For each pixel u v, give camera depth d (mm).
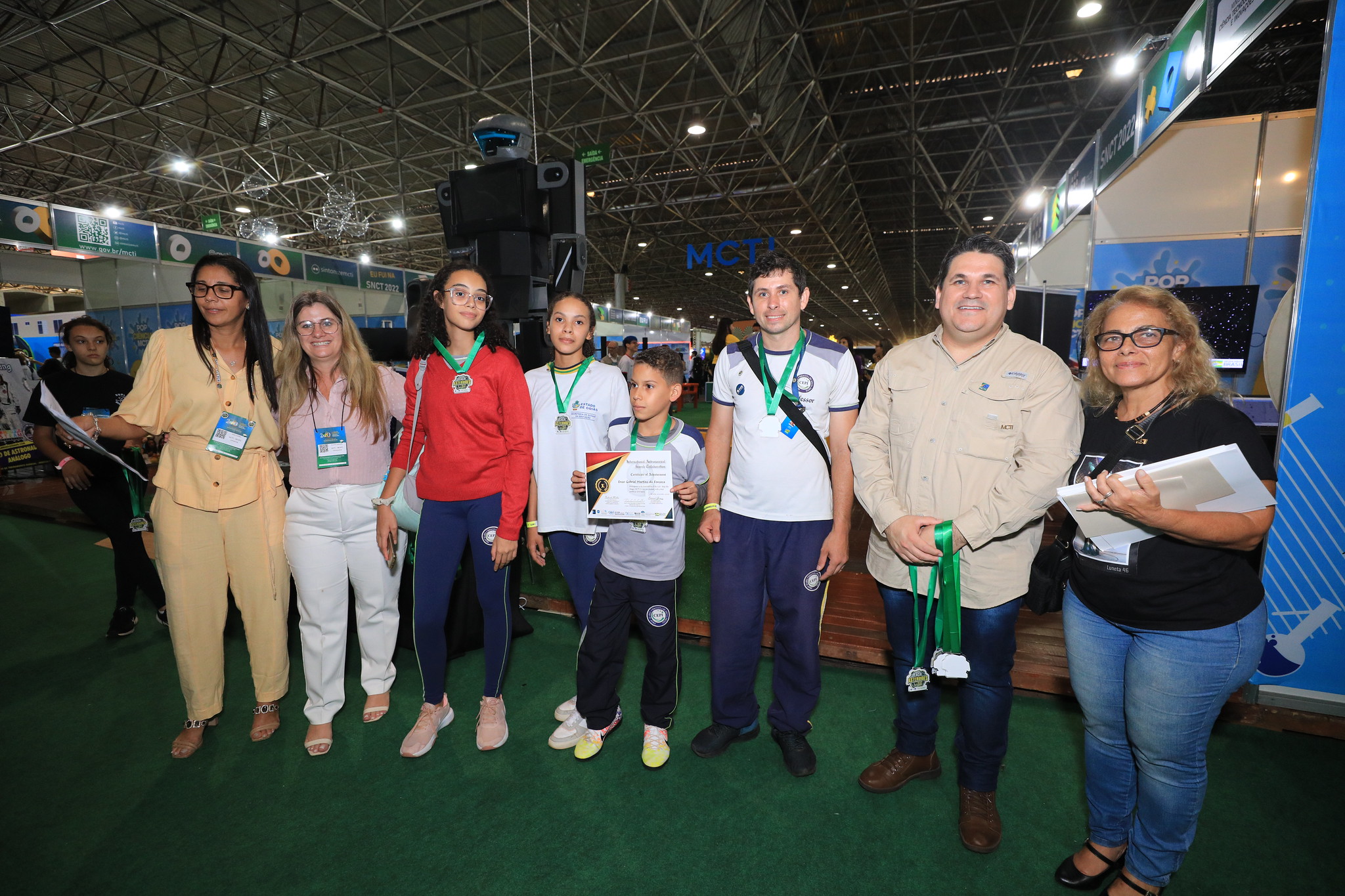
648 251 21562
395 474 2117
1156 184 5621
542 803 1869
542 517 2256
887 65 9633
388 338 3480
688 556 4168
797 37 9133
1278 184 5258
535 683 2574
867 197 17172
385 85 10859
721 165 14297
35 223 8359
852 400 1832
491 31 9227
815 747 2129
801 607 1885
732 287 28734
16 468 7121
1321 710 2098
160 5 7715
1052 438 1414
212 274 1892
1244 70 8266
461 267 1944
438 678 2158
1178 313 1267
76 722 2344
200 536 2049
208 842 1725
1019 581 1557
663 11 8719
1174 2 8461
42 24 8133
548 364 2340
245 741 2199
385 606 2270
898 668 1831
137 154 13367
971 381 1529
